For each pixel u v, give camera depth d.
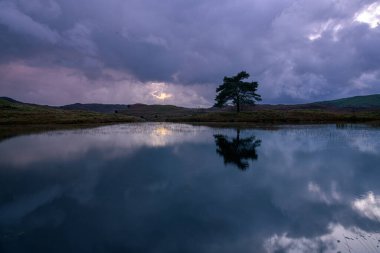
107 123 69.75
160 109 158.88
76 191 11.98
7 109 76.06
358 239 7.52
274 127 47.41
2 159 19.09
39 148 23.98
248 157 19.53
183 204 10.38
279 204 10.27
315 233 7.97
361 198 10.77
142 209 9.88
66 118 70.44
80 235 7.95
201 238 7.77
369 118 61.12
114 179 13.88
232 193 11.63
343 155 19.70
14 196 11.33
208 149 23.39
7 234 7.99
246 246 7.35
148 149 23.42
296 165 16.75
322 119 63.84
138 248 7.26
